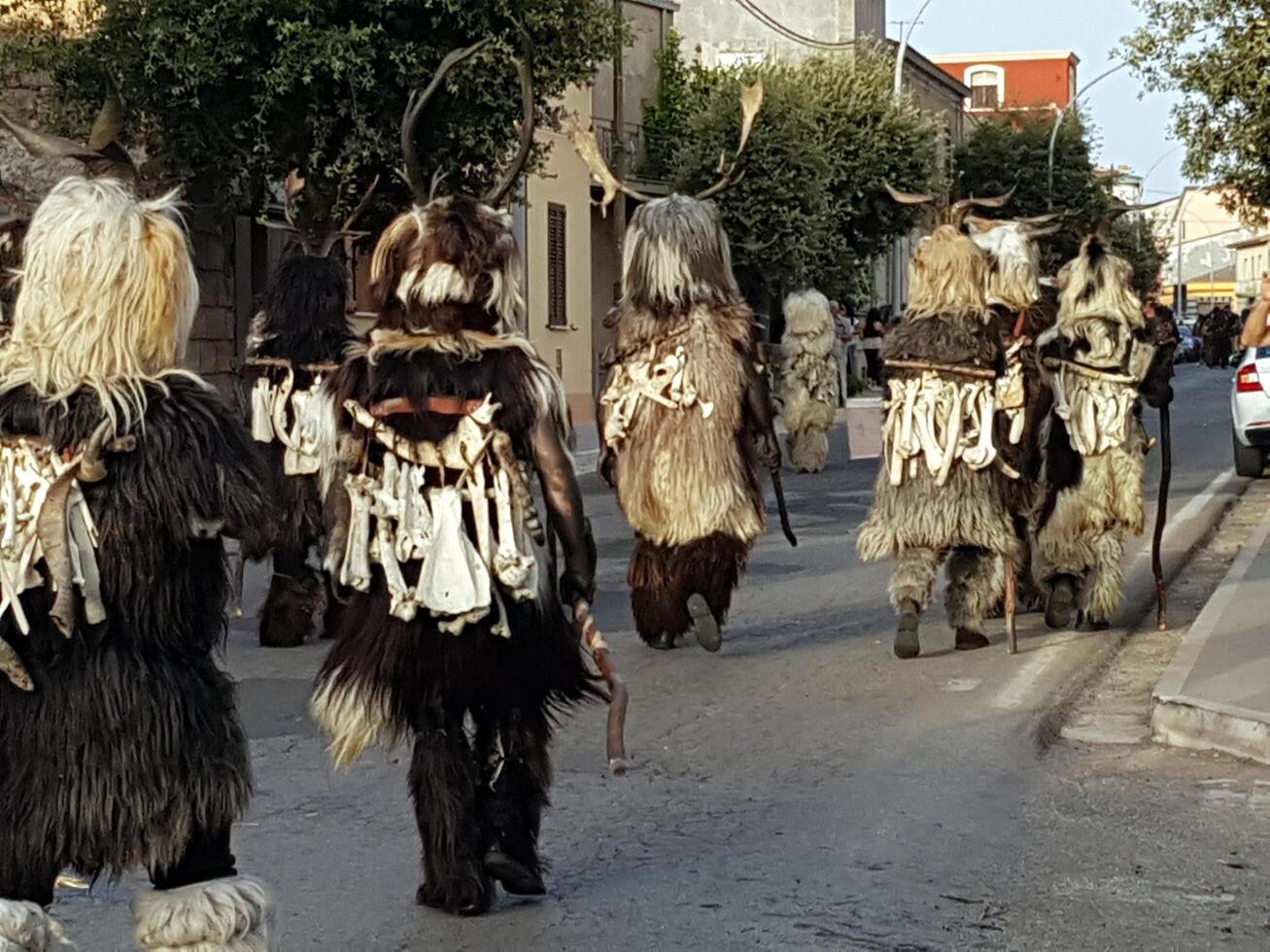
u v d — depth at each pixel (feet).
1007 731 28.17
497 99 67.46
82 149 14.87
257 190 70.08
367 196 48.08
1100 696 31.50
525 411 17.81
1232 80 70.79
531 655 18.31
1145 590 42.57
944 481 32.30
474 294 17.89
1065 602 36.58
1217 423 104.99
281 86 63.31
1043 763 26.61
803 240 120.47
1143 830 23.00
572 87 113.39
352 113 65.26
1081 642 35.47
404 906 19.67
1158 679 32.55
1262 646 32.07
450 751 18.79
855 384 143.54
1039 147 185.78
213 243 75.36
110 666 12.86
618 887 20.49
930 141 142.10
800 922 19.34
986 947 18.61
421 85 65.21
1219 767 26.25
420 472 17.74
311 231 68.85
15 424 12.93
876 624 38.37
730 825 23.13
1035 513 36.29
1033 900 20.20
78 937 18.89
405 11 65.26
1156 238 213.66
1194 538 51.39
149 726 12.89
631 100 124.98
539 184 106.73
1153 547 37.22
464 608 17.56
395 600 17.72
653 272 32.42
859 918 19.49
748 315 32.81
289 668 34.27
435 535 17.66
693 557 33.32
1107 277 35.17
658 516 32.99
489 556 17.70
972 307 32.04
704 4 172.04
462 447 17.67
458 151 68.18
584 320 114.01
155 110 65.21
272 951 13.56
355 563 17.94
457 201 18.17
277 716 29.73
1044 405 35.63
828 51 156.97
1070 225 36.24
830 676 32.50
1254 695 28.07
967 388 32.14
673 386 32.40
